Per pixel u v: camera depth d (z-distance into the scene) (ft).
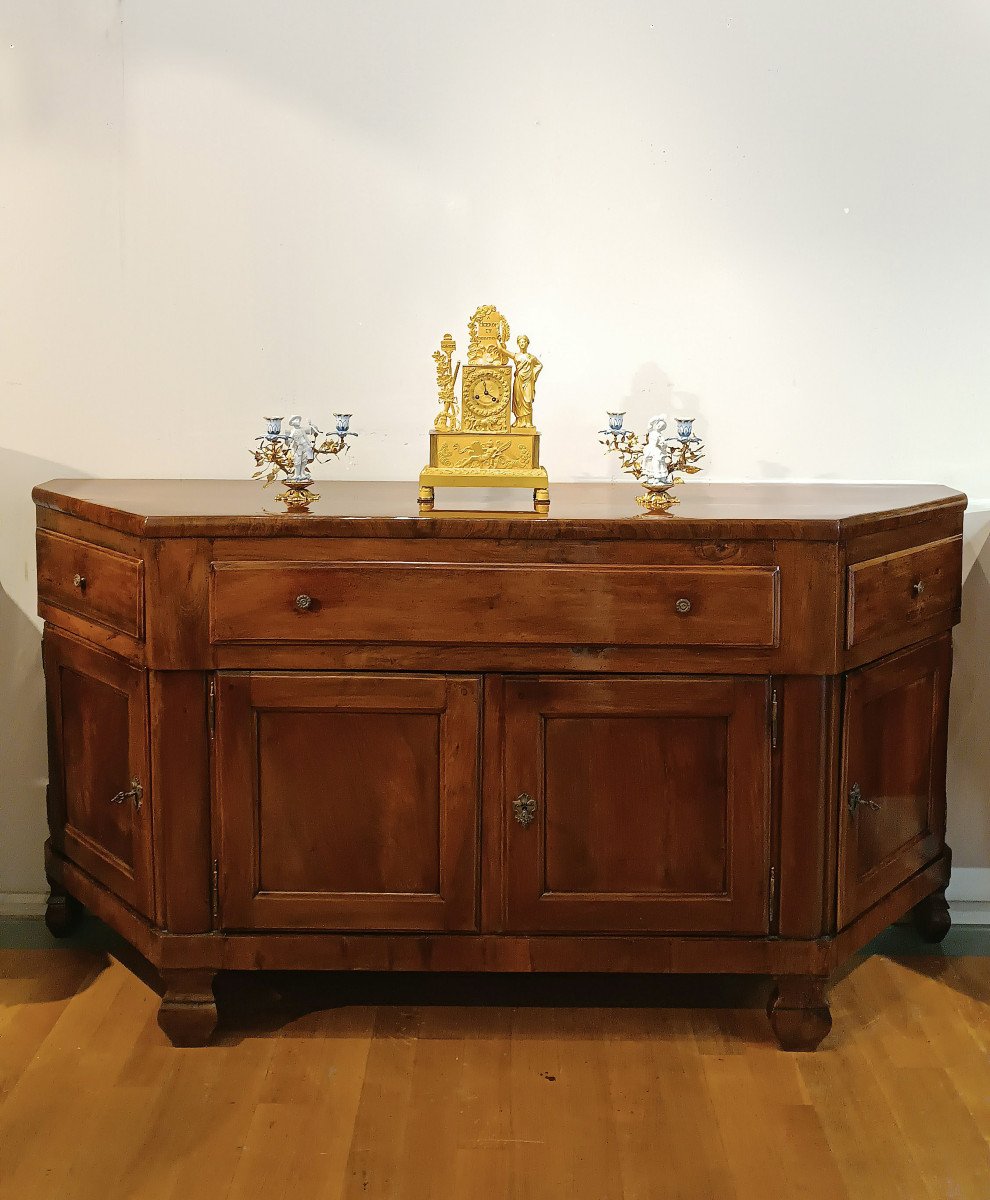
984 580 9.35
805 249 9.06
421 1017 8.25
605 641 7.50
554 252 9.06
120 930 8.17
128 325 9.16
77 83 8.93
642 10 8.85
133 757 7.85
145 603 7.52
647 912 7.77
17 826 9.59
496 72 8.89
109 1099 7.30
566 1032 8.07
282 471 8.48
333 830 7.77
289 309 9.14
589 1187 6.57
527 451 7.98
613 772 7.68
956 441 9.23
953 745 9.50
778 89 8.91
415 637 7.54
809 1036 7.82
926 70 8.89
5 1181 6.57
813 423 9.23
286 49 8.89
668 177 8.99
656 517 7.50
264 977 8.73
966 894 9.61
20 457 9.29
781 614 7.44
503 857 7.74
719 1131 7.06
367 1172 6.68
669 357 9.16
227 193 9.02
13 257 9.10
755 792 7.64
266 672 7.61
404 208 9.03
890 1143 6.96
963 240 9.04
